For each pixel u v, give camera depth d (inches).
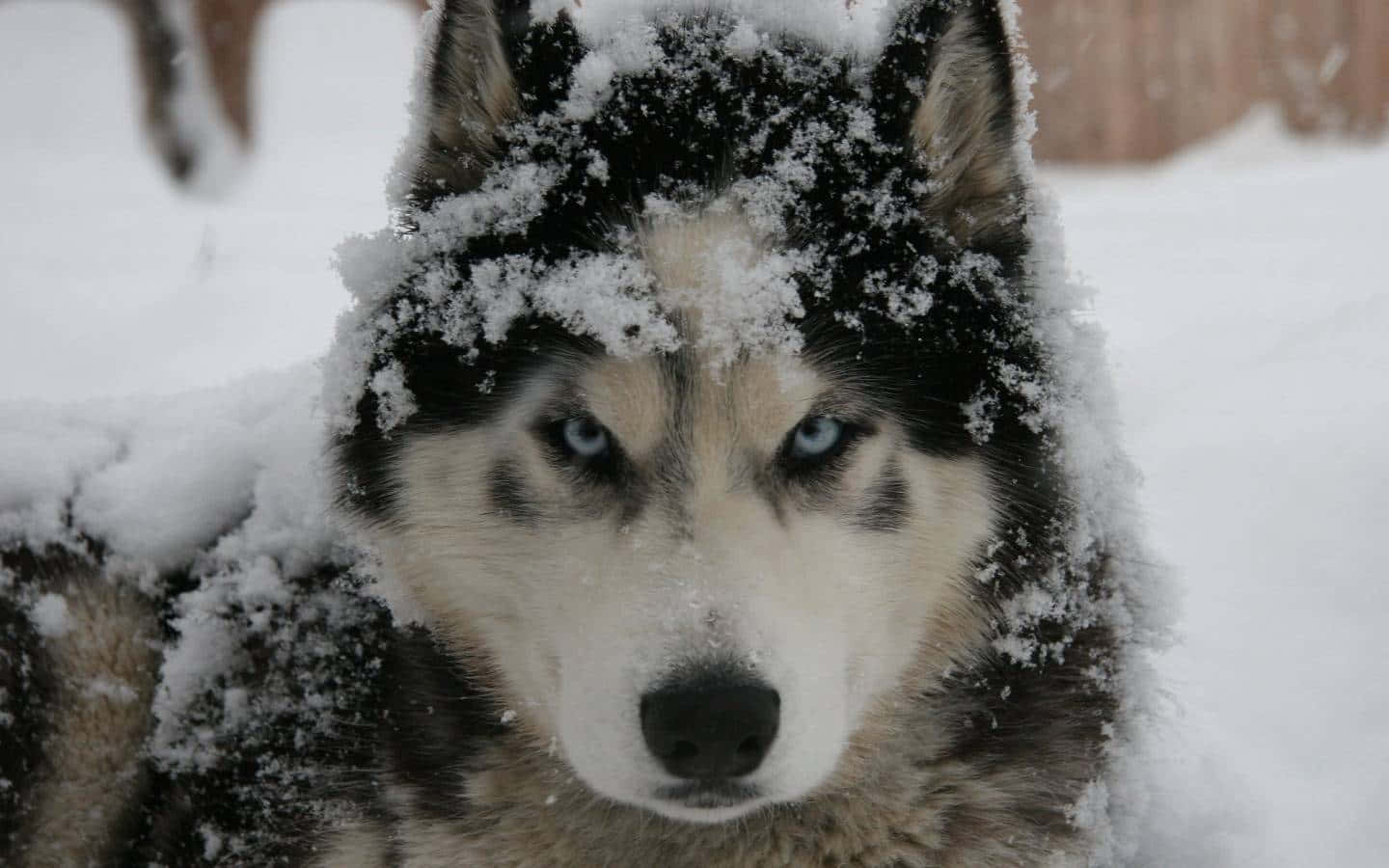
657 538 81.8
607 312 83.4
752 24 96.9
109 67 744.3
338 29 845.2
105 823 113.3
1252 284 222.8
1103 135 502.6
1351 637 123.4
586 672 79.7
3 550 115.0
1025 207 94.0
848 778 93.0
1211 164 468.8
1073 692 97.5
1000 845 93.1
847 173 89.3
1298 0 487.2
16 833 111.3
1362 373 161.5
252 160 464.8
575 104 91.4
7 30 797.2
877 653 89.1
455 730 97.2
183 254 293.1
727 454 84.8
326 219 345.4
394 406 91.3
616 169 88.9
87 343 229.9
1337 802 106.1
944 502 90.3
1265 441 152.0
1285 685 120.1
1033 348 91.7
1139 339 199.0
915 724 94.4
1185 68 496.4
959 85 92.5
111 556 116.0
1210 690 121.5
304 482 112.0
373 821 99.9
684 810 79.0
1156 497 150.1
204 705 110.8
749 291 83.7
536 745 94.5
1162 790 105.3
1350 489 139.9
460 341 88.6
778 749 77.5
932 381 88.1
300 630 107.8
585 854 95.0
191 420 124.6
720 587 78.5
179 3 432.5
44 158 544.1
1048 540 92.9
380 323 92.7
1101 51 497.7
